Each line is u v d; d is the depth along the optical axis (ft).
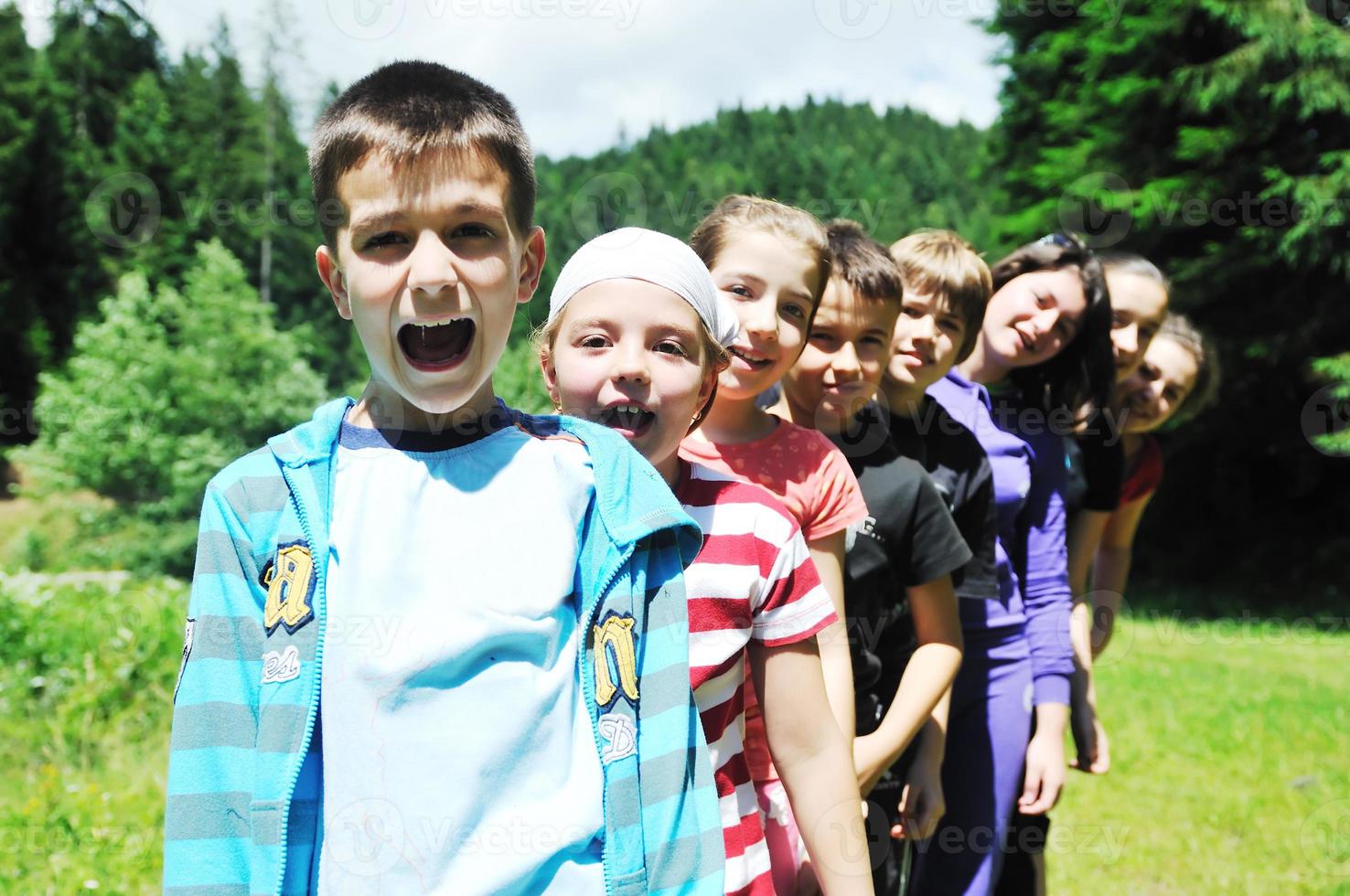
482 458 3.91
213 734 3.60
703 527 4.72
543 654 3.67
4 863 9.96
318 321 76.48
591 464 4.08
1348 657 25.55
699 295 4.93
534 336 6.03
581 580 3.88
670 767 3.81
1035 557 8.87
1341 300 37.47
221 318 54.85
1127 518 11.48
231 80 83.76
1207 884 11.25
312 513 3.70
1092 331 9.23
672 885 3.70
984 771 8.04
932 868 7.96
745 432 6.10
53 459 53.21
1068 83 44.42
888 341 7.00
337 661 3.55
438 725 3.50
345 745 3.48
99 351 53.42
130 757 13.78
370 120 3.77
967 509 7.55
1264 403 40.55
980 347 9.46
